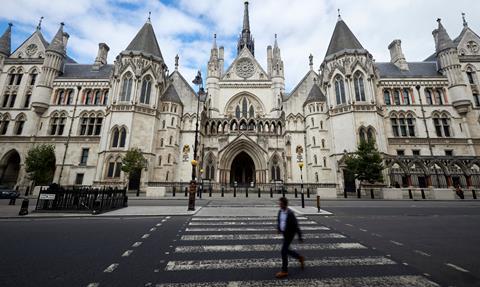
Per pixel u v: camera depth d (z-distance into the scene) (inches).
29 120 1611.7
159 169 1476.4
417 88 1615.4
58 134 1609.3
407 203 861.8
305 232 393.1
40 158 1298.0
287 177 1610.5
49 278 203.8
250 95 1991.9
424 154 1505.9
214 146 1726.1
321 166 1475.1
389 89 1630.2
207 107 1902.1
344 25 1638.8
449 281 201.2
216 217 532.1
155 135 1494.8
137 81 1453.0
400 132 1555.1
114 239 339.6
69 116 1638.8
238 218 519.5
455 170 1330.0
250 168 2095.2
